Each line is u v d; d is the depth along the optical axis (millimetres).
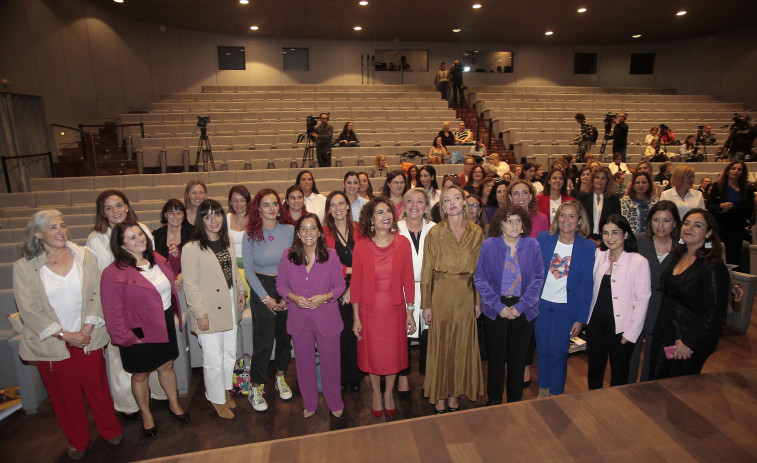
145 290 2287
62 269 2236
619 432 1668
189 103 10148
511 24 11969
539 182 5285
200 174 6887
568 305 2424
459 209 2359
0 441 2451
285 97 11312
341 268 2561
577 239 2414
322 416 2656
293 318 2531
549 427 1707
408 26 12078
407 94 11938
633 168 6770
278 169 7359
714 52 13477
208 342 2527
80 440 2277
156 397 2807
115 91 10594
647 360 2504
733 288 2535
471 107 12516
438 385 2475
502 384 2508
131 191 6258
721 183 4227
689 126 10516
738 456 1536
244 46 13164
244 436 2457
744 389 1921
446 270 2424
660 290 2324
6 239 4379
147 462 1571
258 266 2750
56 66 8906
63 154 8930
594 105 11641
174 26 11984
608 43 14586
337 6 10195
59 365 2207
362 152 8383
